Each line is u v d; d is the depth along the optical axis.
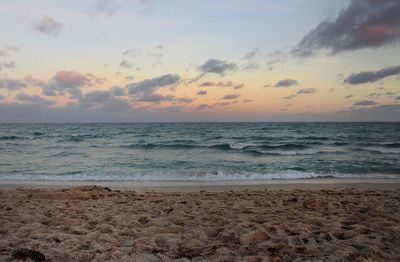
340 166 16.91
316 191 9.25
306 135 44.81
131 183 11.95
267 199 7.74
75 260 3.71
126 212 6.22
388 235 4.52
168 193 8.98
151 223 5.36
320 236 4.55
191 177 13.30
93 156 22.23
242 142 34.16
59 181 12.57
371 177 13.49
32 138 39.38
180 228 5.12
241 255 3.92
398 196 8.29
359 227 4.90
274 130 59.38
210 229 4.99
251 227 5.04
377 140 35.88
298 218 5.65
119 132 53.75
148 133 50.78
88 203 7.15
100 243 4.34
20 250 3.75
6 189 9.73
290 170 15.56
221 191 9.68
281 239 4.46
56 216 5.86
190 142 34.06
